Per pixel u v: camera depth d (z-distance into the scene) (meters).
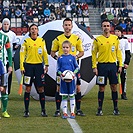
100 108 11.03
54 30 13.03
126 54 13.91
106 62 10.92
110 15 44.94
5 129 9.28
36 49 10.80
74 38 11.16
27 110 10.85
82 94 13.35
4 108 10.77
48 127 9.48
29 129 9.27
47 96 13.11
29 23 43.00
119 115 10.98
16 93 15.65
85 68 12.97
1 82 10.52
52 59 12.70
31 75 10.84
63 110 10.67
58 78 10.85
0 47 10.56
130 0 48.53
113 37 10.97
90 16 46.53
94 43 10.98
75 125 9.68
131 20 46.06
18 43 13.76
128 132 8.98
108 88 17.14
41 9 44.09
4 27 13.57
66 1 47.50
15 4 45.16
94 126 9.57
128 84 18.61
